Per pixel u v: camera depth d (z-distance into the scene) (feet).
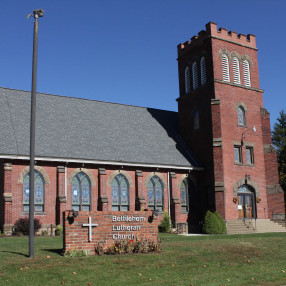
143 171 112.88
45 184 97.35
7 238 77.92
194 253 54.75
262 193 123.54
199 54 129.39
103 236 53.31
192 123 129.39
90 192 103.40
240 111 125.90
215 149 118.21
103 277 41.52
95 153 106.01
